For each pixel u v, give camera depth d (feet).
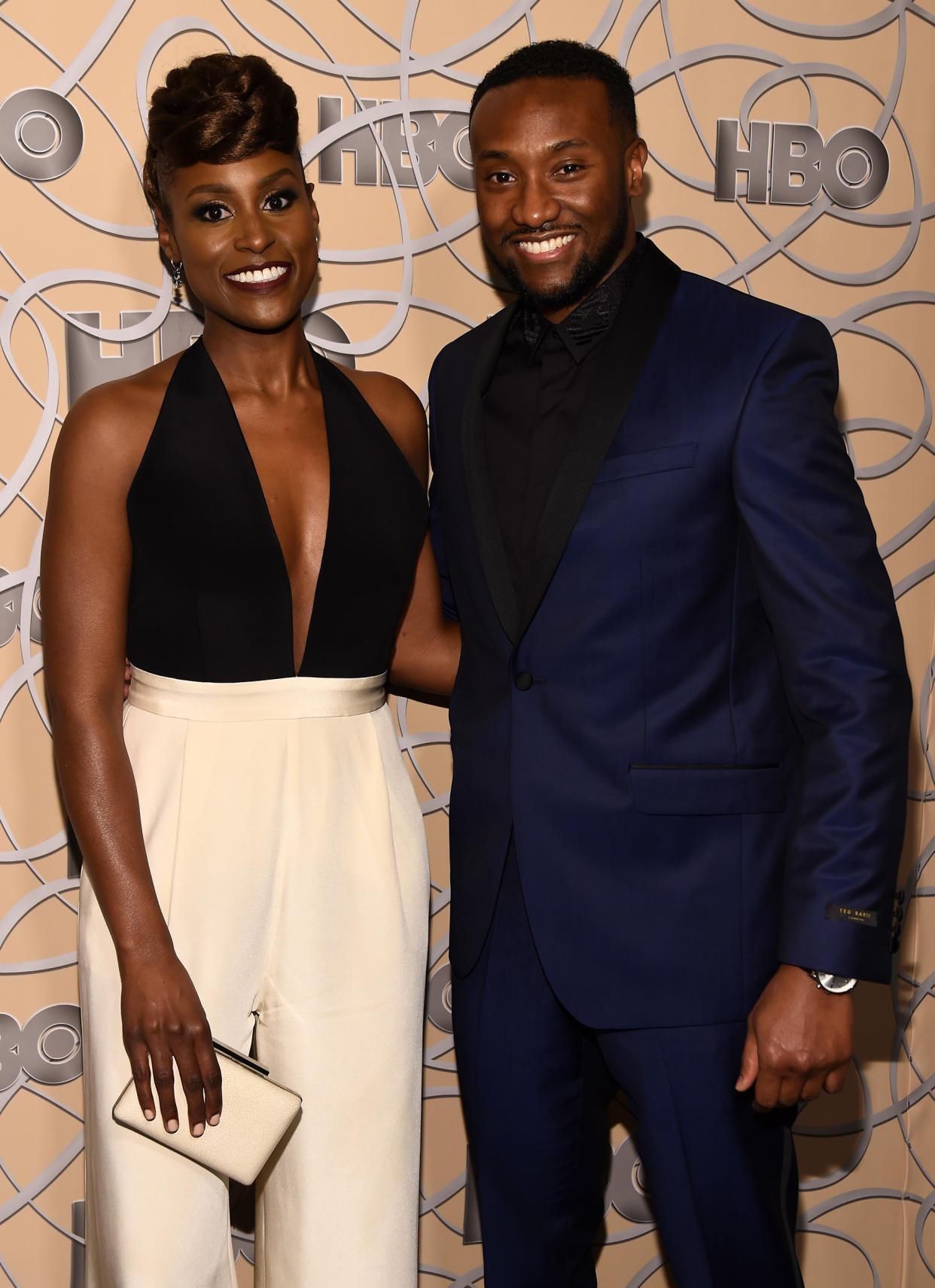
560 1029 5.27
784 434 4.55
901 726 4.40
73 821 4.72
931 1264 7.04
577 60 4.93
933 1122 6.96
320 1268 4.96
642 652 4.79
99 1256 4.88
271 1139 4.64
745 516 4.57
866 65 6.21
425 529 5.37
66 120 5.57
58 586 4.71
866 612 4.42
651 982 4.77
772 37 6.10
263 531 4.83
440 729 6.36
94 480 4.72
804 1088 4.44
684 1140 4.78
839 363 6.40
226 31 5.65
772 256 6.26
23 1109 6.17
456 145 5.93
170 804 4.83
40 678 5.94
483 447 5.17
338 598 5.00
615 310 5.04
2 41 5.48
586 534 4.81
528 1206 5.41
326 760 4.94
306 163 5.80
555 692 4.92
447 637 5.85
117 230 5.69
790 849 4.46
